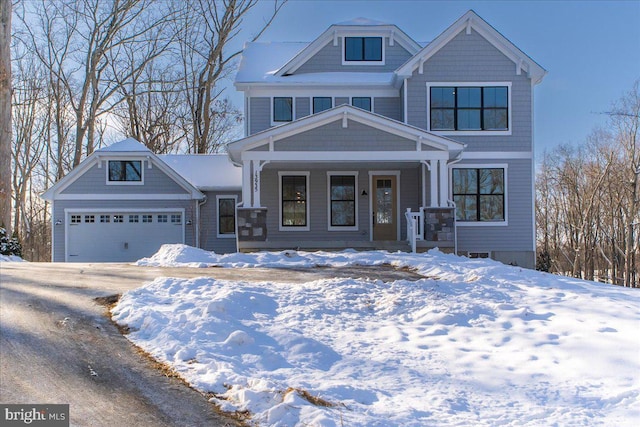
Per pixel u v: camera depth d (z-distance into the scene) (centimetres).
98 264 1341
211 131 3556
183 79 3200
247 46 2288
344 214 1905
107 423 434
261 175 1895
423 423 458
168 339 628
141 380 527
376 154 1593
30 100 3212
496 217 1828
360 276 1109
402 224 1895
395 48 2023
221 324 686
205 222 2178
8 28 1714
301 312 786
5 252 1647
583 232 3491
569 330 721
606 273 3700
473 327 745
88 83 2795
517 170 1828
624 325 737
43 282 967
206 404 479
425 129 1806
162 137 3497
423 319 774
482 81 1825
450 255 1436
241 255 1374
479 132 1820
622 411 498
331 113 1577
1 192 1702
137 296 813
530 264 1816
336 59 2017
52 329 666
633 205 3116
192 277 1058
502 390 547
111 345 622
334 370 588
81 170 2112
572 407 509
